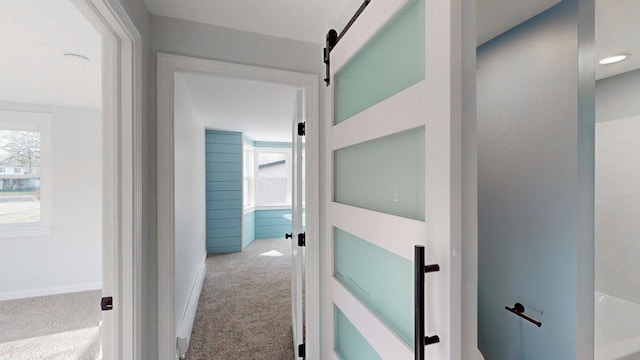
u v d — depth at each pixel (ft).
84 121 10.96
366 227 3.75
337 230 4.94
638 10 2.79
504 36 2.79
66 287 10.75
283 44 5.65
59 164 10.68
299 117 6.30
